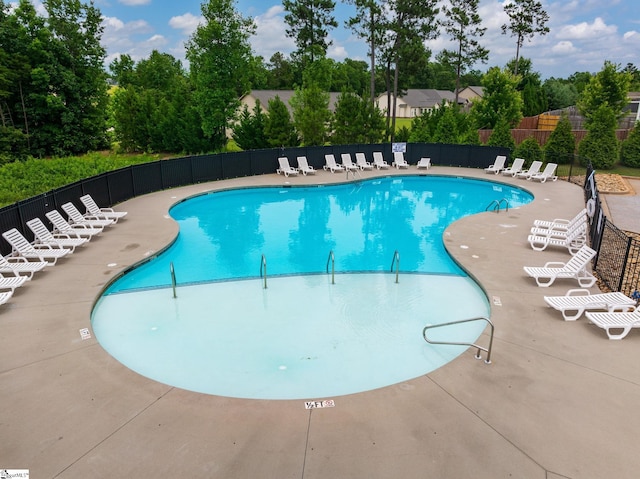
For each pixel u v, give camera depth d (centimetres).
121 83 6266
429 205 1905
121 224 1456
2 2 3259
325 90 4031
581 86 6588
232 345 798
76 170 2092
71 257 1145
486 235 1341
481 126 3447
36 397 601
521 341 745
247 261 1239
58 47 3325
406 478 469
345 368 729
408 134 3362
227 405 589
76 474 471
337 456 499
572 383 633
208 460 493
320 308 941
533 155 2498
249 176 2328
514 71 5350
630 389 619
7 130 3041
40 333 768
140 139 3506
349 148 2580
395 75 4309
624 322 746
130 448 510
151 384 634
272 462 490
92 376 651
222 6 2817
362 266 1205
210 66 2883
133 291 1017
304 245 1384
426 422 555
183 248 1340
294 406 587
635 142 2538
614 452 506
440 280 1086
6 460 491
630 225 1459
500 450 509
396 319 894
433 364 740
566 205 1723
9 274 1020
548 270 985
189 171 2097
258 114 2991
